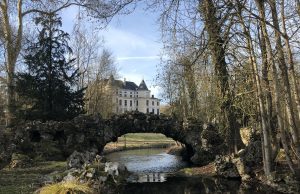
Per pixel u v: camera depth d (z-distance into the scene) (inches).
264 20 644.7
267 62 753.0
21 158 860.6
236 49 757.9
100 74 2102.6
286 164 825.5
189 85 932.0
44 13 1255.5
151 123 1195.9
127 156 1574.8
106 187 668.1
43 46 1230.3
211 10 701.3
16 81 1219.9
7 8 1261.1
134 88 5383.9
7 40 1261.1
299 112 748.0
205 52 746.2
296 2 721.0
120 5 700.7
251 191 741.3
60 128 1077.8
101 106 2304.4
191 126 1178.6
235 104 812.6
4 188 583.5
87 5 922.7
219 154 1051.9
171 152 1718.8
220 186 801.6
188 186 815.1
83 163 811.4
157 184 842.2
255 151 874.8
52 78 1223.5
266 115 795.4
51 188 526.6
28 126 1042.7
